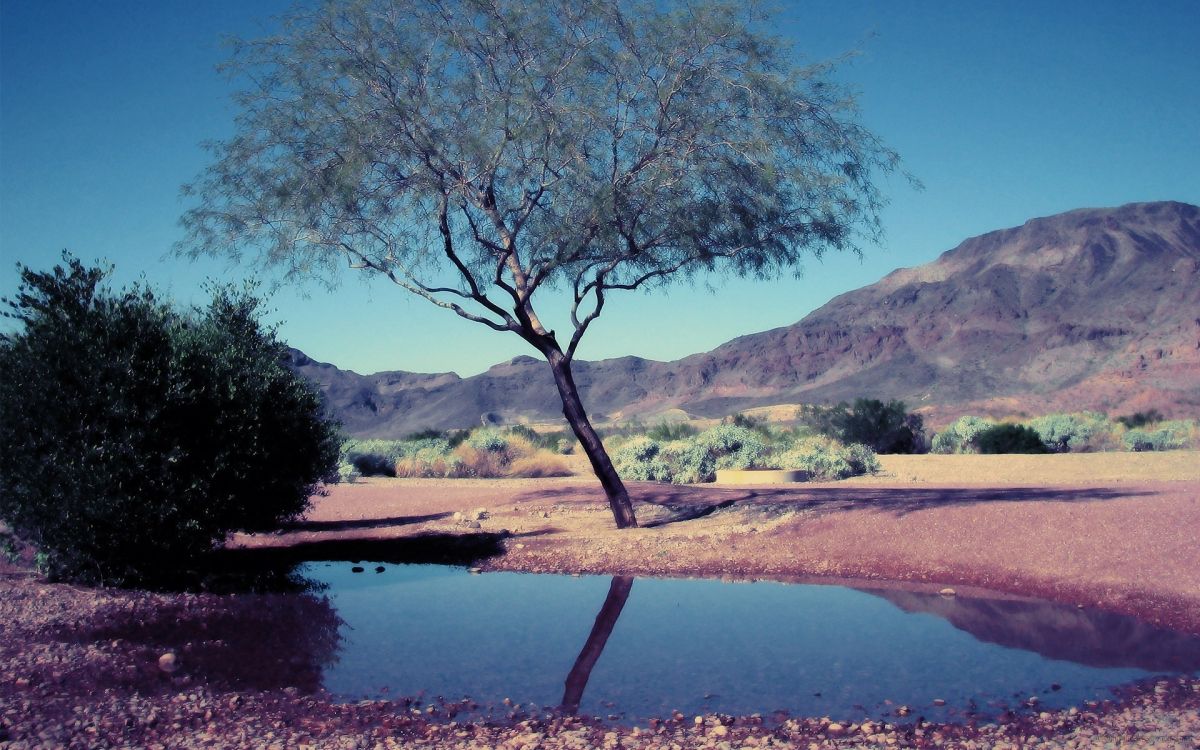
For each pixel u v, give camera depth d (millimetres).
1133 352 168625
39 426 11500
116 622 10047
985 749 5809
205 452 12844
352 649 9141
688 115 14039
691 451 30453
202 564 15086
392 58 13797
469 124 14250
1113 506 14609
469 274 15297
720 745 6012
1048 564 11719
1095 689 7180
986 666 7938
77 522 11641
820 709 6887
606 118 14109
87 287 12156
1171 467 26859
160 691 7398
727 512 17484
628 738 6207
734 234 15234
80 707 6664
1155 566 11070
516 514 20141
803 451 30797
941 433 48531
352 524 19984
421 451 38656
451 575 13938
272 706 7105
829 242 15555
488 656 8758
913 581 11820
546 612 10875
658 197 14281
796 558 13406
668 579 12898
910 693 7211
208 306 14961
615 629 9812
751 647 8828
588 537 16016
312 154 14586
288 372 15211
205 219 14805
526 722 6645
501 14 13680
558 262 14742
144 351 12297
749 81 13625
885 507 16062
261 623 10422
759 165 13805
